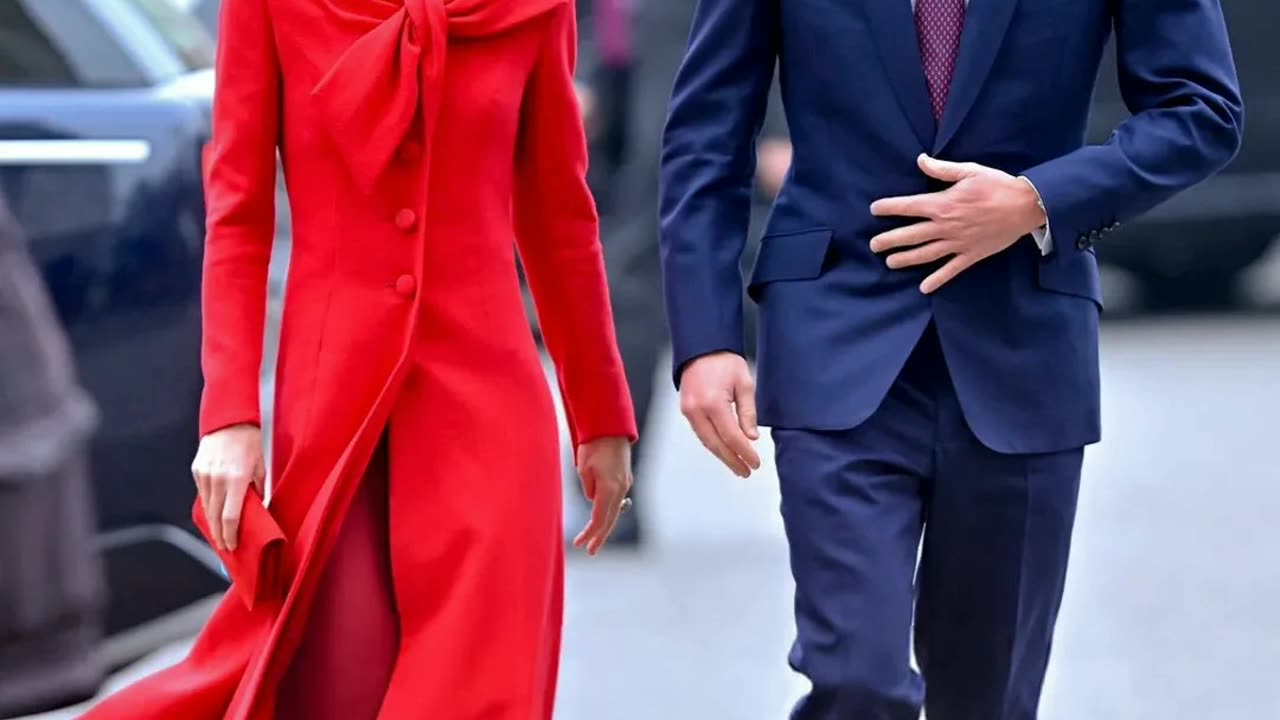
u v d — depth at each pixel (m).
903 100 9.60
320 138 9.01
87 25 13.39
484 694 8.82
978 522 9.67
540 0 9.16
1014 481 9.59
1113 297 38.94
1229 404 27.70
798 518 9.57
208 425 8.97
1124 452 24.45
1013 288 9.62
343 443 8.98
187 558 13.16
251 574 8.85
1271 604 18.00
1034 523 9.66
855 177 9.71
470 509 8.96
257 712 8.69
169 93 13.41
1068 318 9.70
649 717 14.74
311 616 8.99
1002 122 9.59
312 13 8.99
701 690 15.47
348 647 8.98
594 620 17.55
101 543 12.95
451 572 8.95
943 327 9.55
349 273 9.05
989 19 9.52
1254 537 20.34
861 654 9.25
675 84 10.12
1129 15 9.65
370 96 8.87
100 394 12.97
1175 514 21.30
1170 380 29.78
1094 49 9.67
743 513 22.06
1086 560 19.47
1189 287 37.56
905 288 9.63
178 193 13.22
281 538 8.81
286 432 9.07
